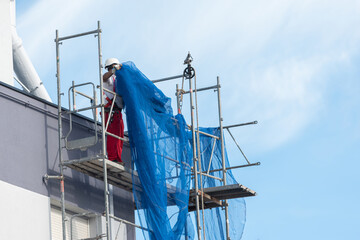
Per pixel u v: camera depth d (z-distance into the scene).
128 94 18.61
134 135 18.58
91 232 18.98
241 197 21.22
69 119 18.64
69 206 18.31
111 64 19.03
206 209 21.48
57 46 18.06
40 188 17.38
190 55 20.81
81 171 18.27
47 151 17.89
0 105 16.98
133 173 18.42
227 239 21.34
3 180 16.50
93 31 17.89
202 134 21.80
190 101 20.50
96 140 17.42
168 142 19.56
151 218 18.17
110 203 19.73
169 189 19.23
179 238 18.89
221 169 21.86
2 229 16.16
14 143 17.06
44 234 17.14
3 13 20.59
